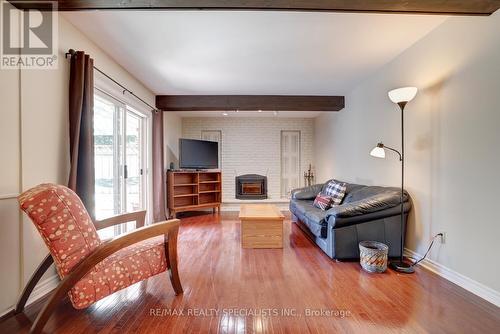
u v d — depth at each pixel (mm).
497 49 1778
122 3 1678
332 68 3238
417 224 2570
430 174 2398
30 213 1385
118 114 3223
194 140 5289
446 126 2207
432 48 2352
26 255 1779
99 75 2615
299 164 6312
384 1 1650
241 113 5793
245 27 2258
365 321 1604
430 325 1560
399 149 2887
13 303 1696
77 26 2236
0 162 1615
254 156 6246
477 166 1921
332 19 2141
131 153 3725
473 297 1883
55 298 1409
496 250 1777
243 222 3074
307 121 6309
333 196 3738
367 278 2223
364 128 3744
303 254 2848
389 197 2625
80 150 2197
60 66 2078
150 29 2287
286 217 4984
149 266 1795
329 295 1929
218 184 5547
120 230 3281
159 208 4316
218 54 2807
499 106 1763
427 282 2135
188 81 3699
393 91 2373
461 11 1763
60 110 2074
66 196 1498
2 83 1636
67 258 1450
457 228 2094
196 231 3857
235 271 2375
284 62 3035
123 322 1595
